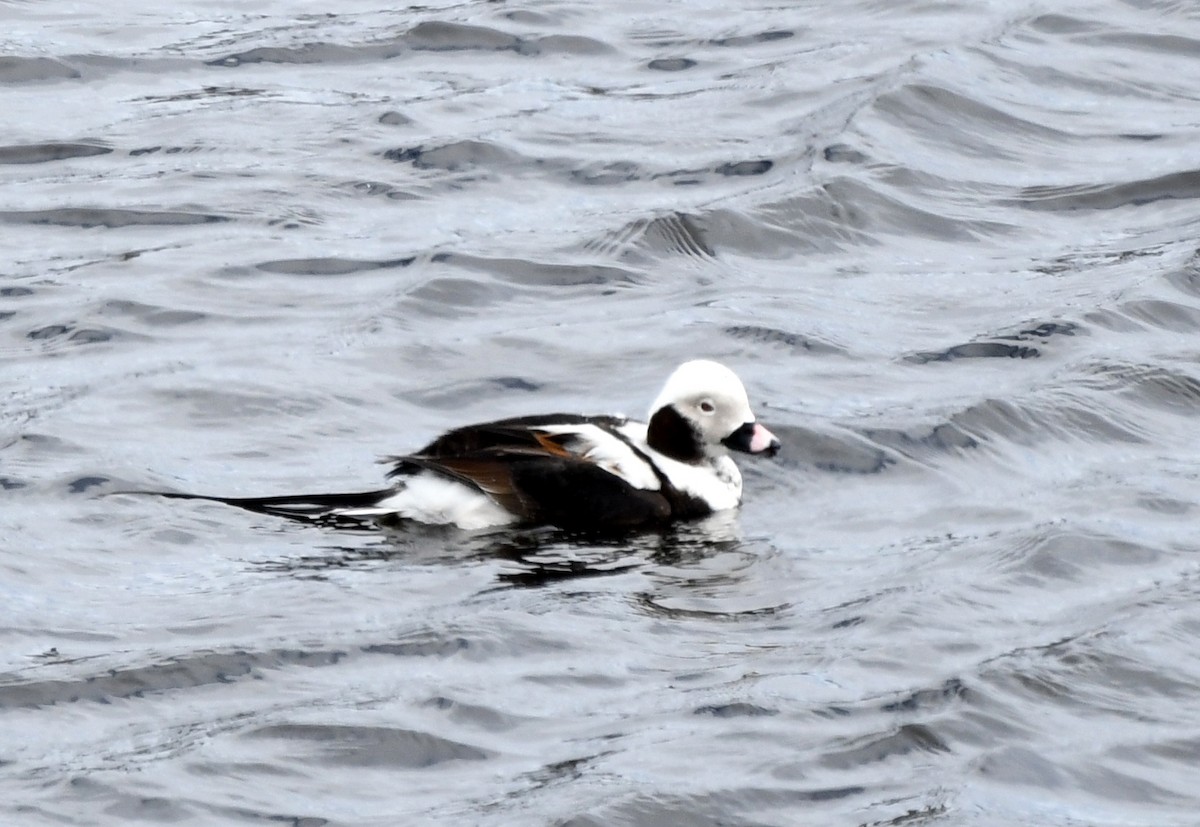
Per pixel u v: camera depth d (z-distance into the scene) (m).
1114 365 16.33
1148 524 13.75
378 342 16.80
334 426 15.33
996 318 17.48
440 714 11.07
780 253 19.11
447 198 20.19
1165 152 21.50
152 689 11.32
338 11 25.97
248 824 10.05
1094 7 25.55
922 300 18.03
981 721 11.16
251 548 13.19
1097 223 19.97
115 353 16.59
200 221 19.48
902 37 24.52
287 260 18.55
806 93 22.80
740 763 10.65
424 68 23.91
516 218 19.66
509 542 13.42
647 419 15.60
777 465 14.88
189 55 24.20
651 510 13.78
